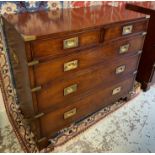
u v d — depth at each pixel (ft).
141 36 4.38
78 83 3.73
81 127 4.65
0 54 4.06
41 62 2.89
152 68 5.65
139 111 5.32
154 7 5.20
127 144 4.33
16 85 4.35
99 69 3.95
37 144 3.94
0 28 3.79
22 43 2.67
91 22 3.36
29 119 3.99
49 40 2.77
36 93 3.16
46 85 3.21
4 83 4.46
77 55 3.31
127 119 5.02
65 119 4.05
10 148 4.04
